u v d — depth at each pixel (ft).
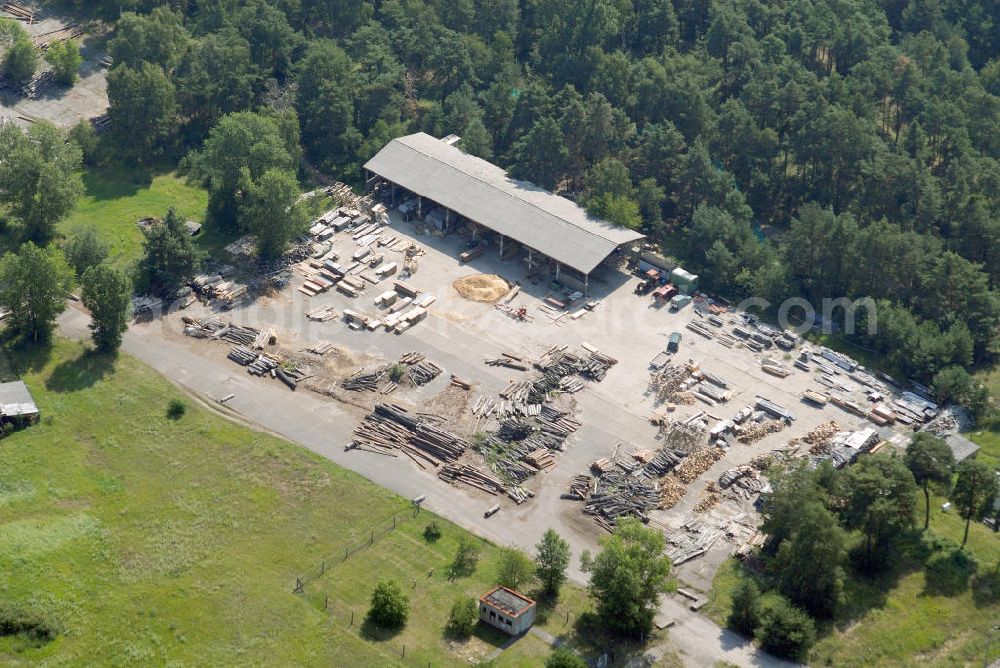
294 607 561.43
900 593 594.65
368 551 597.93
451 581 581.94
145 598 561.43
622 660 545.44
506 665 536.42
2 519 598.34
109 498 620.49
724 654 553.23
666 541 615.57
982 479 605.31
